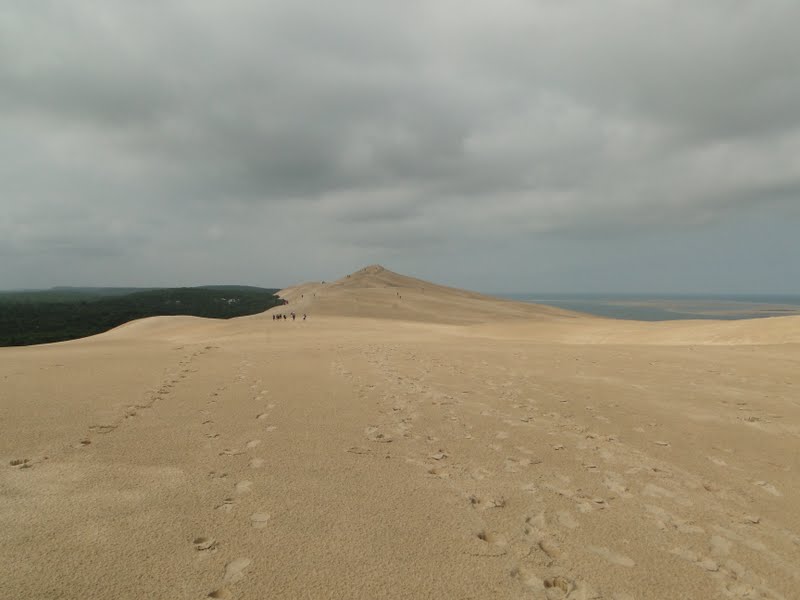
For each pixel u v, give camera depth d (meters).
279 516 4.60
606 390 11.27
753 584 3.85
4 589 3.30
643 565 4.05
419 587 3.56
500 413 9.07
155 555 3.82
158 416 8.16
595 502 5.30
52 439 6.72
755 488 5.86
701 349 18.56
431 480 5.71
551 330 36.81
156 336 44.16
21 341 76.50
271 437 7.12
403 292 118.62
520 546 4.27
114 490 5.07
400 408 9.20
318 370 13.59
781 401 10.16
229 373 12.81
